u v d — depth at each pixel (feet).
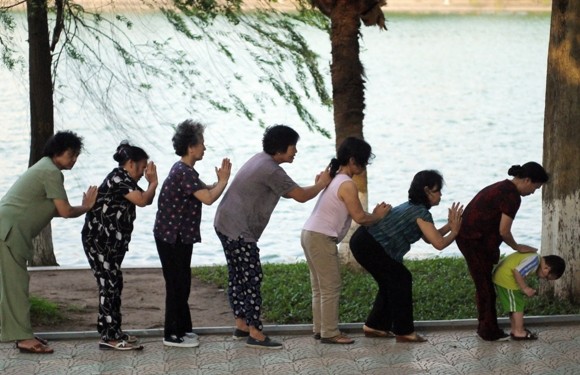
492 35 360.48
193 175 41.70
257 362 41.24
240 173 43.04
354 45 60.03
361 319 48.75
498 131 180.96
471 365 40.86
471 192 123.03
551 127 51.21
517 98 226.38
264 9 65.05
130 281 58.65
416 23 394.52
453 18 413.80
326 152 151.12
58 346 43.24
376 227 43.32
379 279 43.98
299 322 49.14
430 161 148.15
